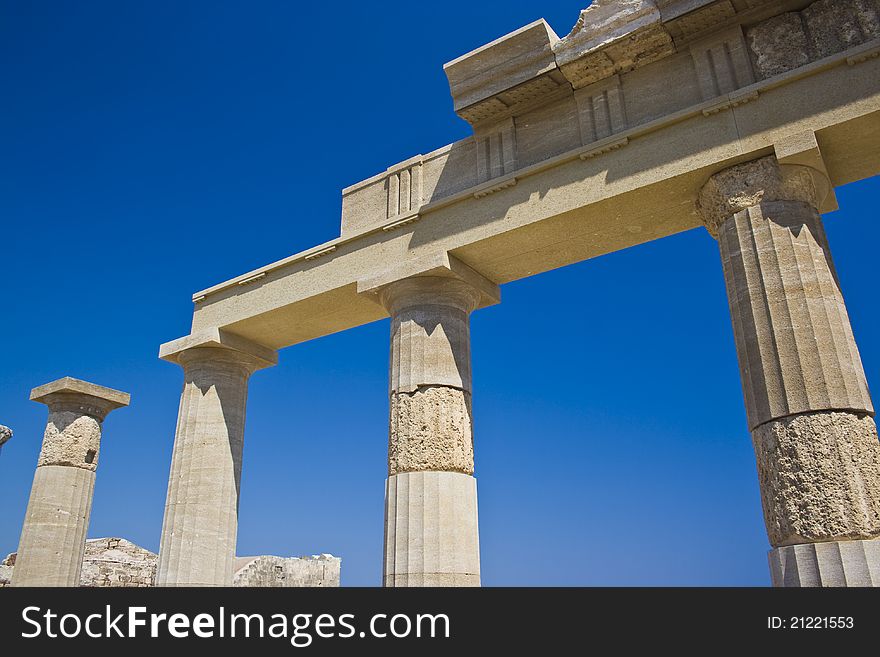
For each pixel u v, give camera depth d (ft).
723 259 31.65
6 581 63.52
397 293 39.63
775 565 26.61
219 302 48.14
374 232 41.93
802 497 26.18
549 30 37.45
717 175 32.19
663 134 33.83
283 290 44.91
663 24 34.22
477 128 40.68
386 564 34.73
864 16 30.96
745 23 33.76
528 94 38.65
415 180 42.27
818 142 30.45
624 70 36.65
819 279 28.84
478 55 39.06
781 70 32.32
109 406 60.34
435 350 37.60
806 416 26.96
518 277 41.63
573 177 35.76
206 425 46.32
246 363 49.29
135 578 69.77
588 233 37.01
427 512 34.50
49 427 57.31
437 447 35.76
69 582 53.93
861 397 27.25
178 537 43.70
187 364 48.65
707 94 33.58
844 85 29.99
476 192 38.40
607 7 35.94
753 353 29.17
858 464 26.11
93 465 58.03
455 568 33.94
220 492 45.27
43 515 54.34
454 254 38.83
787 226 29.81
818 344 27.73
